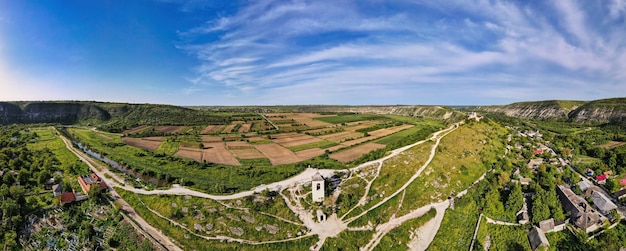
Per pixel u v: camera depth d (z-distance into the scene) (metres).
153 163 159.62
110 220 100.69
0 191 107.88
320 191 106.75
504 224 100.19
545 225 97.88
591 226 97.94
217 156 172.62
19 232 96.00
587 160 164.75
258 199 108.50
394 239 92.00
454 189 112.56
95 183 120.50
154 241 89.75
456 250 89.88
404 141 161.25
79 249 89.81
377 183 115.50
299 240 91.50
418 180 115.00
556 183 124.75
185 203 107.12
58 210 105.62
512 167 138.00
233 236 92.88
